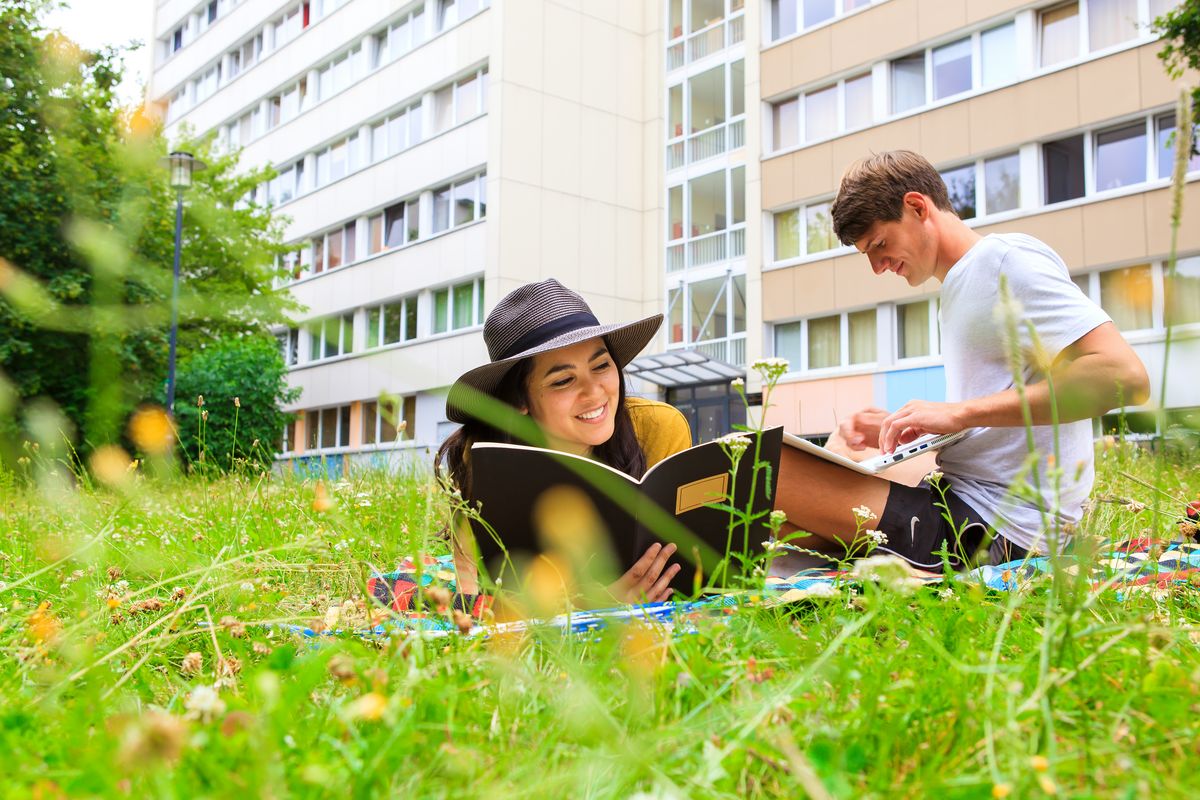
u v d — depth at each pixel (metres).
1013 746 0.95
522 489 2.00
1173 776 0.96
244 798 0.84
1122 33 13.71
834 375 16.20
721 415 18.48
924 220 2.97
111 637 1.85
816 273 16.39
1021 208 14.55
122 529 2.98
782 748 0.92
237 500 3.91
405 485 4.57
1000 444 2.80
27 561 2.79
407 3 21.44
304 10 24.88
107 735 1.02
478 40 19.81
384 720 1.03
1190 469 3.31
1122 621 1.53
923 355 15.35
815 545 2.94
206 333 15.01
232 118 27.22
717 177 19.62
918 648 1.38
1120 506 2.58
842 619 1.58
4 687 1.43
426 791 0.97
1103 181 13.90
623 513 2.04
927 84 15.67
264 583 2.20
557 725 1.11
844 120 16.58
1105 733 1.06
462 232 19.91
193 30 29.05
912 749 1.04
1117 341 2.61
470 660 1.28
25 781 0.95
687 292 19.73
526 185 19.38
